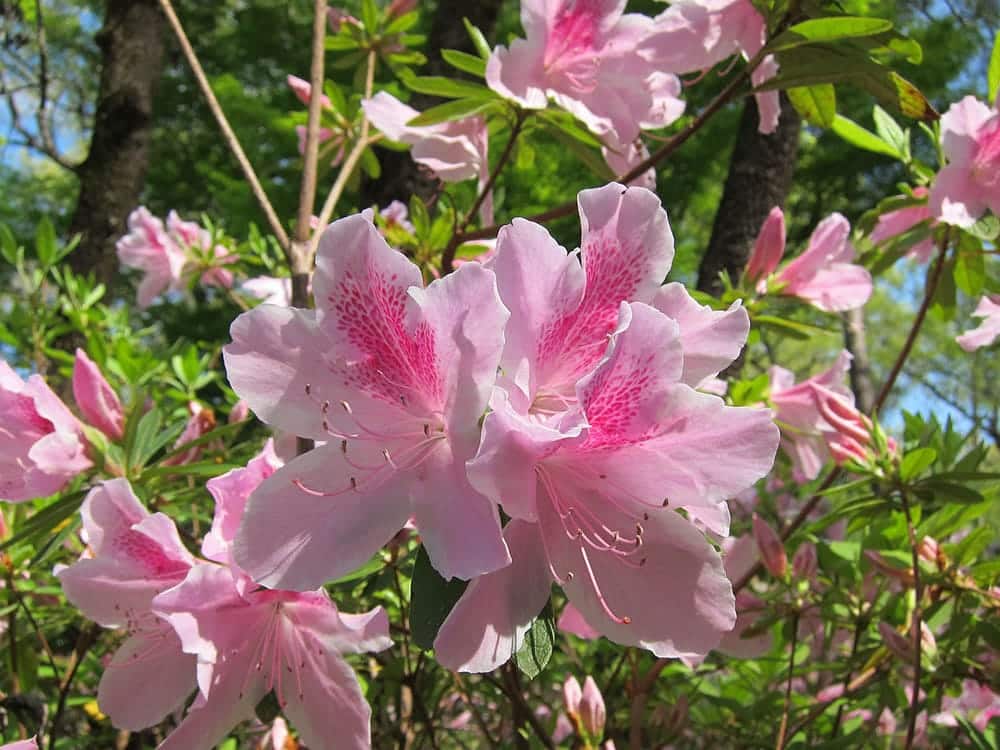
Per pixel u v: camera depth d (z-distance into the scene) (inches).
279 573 6.9
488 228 13.3
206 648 8.2
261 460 8.8
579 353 7.6
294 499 7.1
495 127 14.6
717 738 17.3
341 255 7.3
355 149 16.0
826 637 15.8
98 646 15.8
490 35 26.0
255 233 23.3
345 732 8.4
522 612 7.0
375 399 7.5
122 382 19.5
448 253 13.6
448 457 7.2
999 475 11.8
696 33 12.3
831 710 15.7
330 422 7.4
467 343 6.8
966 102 13.9
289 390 7.4
